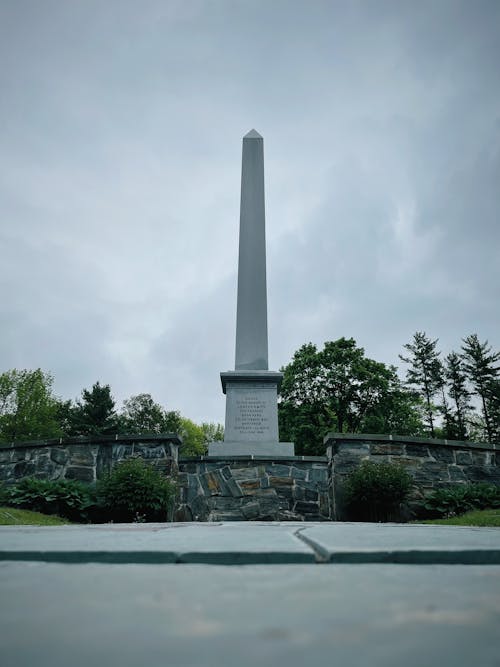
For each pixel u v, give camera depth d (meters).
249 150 16.55
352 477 9.71
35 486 9.24
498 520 7.96
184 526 4.28
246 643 0.75
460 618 0.90
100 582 1.24
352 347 36.97
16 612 0.95
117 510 9.04
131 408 63.25
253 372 12.98
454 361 52.88
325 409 35.88
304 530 3.11
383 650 0.72
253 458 10.73
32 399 47.88
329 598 1.06
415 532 2.89
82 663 0.66
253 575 1.36
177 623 0.87
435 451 10.38
